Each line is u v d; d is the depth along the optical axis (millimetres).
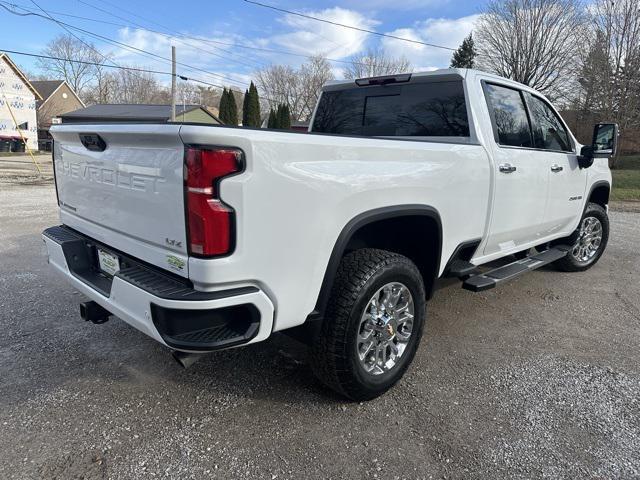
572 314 4242
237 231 1939
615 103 28250
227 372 3027
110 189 2443
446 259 3172
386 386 2750
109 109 45969
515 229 3861
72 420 2500
